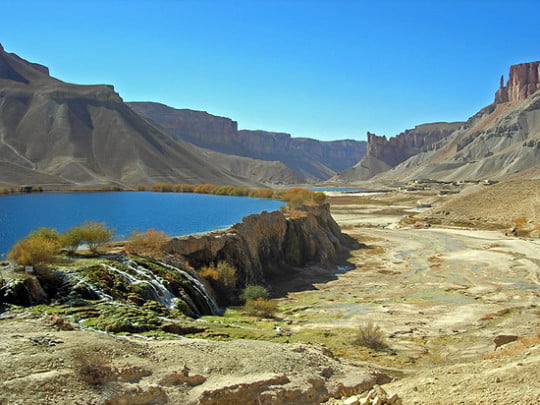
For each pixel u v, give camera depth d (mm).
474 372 16172
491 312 34719
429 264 59000
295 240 58344
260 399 14555
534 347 19250
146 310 25031
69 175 160750
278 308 35562
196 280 34562
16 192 108625
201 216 70000
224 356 16922
